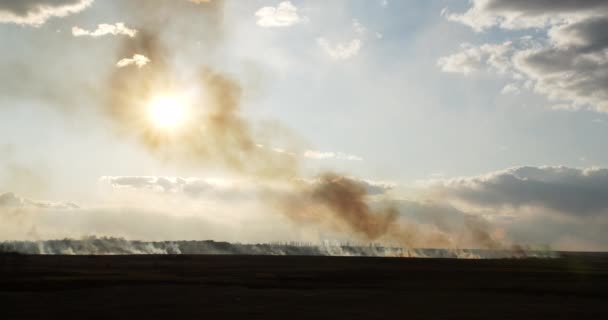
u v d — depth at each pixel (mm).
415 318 49969
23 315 50906
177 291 73875
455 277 107312
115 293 71000
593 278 112688
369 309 55938
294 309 55656
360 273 115625
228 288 78562
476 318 50438
